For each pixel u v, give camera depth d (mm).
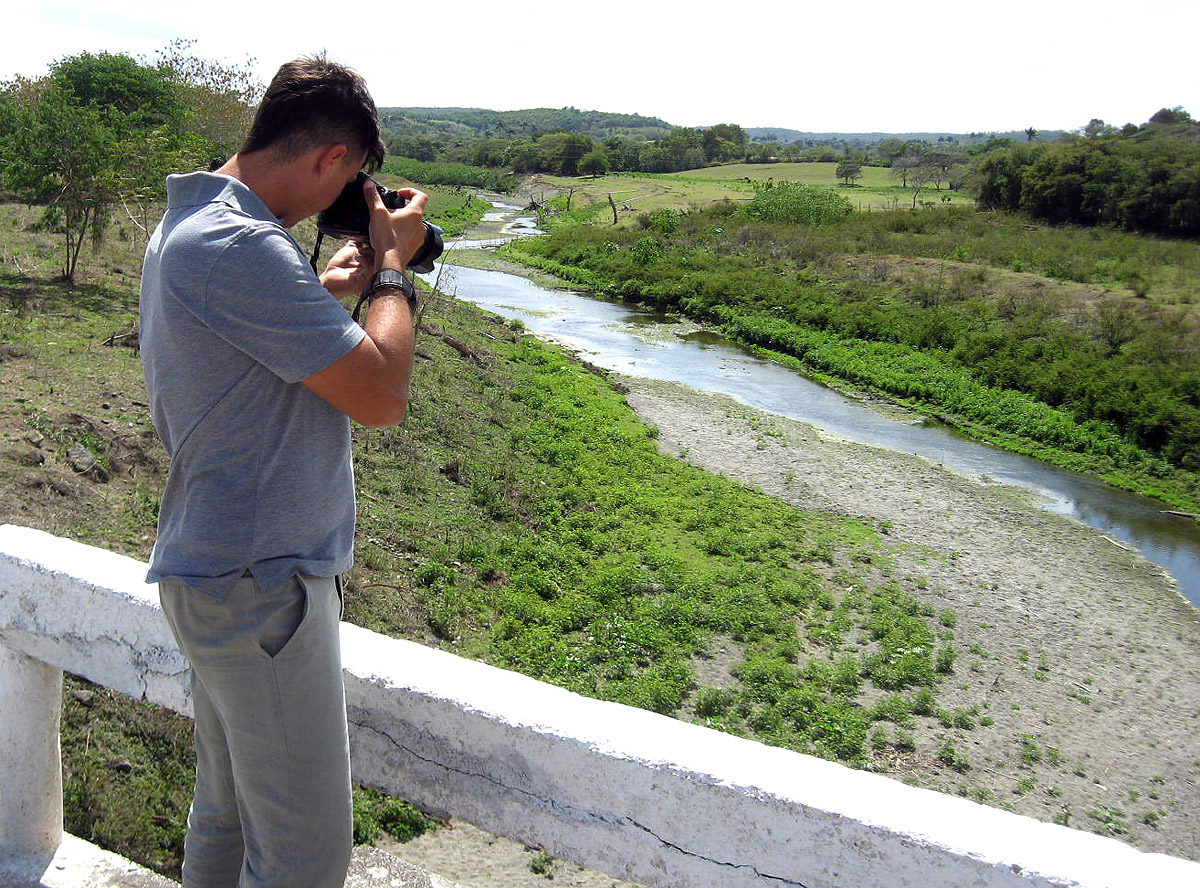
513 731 1648
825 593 15266
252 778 1627
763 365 32531
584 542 16078
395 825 8070
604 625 13352
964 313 36781
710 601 14508
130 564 2066
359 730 1822
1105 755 11977
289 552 1563
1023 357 30922
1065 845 1378
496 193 116625
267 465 1547
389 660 1806
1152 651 14789
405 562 13766
